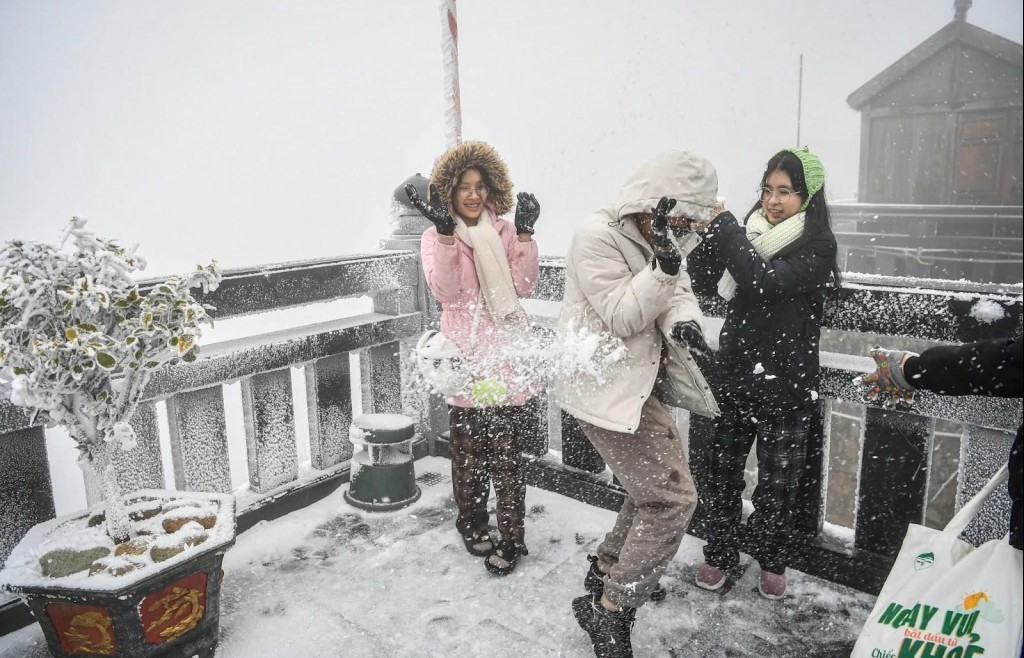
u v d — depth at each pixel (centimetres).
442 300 264
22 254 188
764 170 229
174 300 210
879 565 246
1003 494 217
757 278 211
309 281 316
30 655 220
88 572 192
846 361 251
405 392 390
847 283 246
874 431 243
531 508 326
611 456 208
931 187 1736
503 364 257
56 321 192
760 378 224
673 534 198
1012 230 1566
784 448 230
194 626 210
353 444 358
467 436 273
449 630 231
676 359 211
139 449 267
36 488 240
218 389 289
